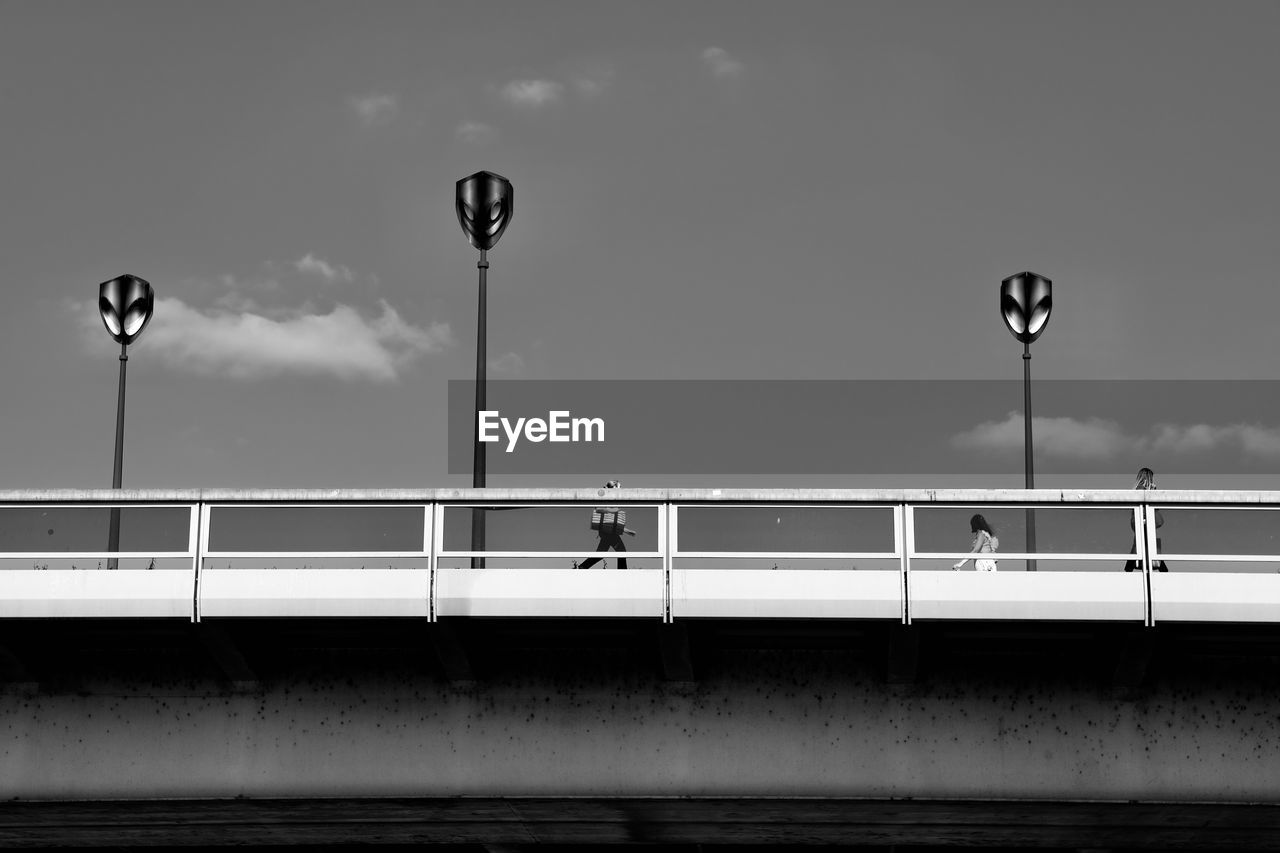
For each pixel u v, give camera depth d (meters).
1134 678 19.31
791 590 18.39
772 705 19.72
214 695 19.94
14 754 19.88
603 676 19.84
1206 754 19.48
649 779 19.58
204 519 18.94
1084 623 18.48
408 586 18.56
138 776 19.80
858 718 19.66
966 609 18.30
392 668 19.94
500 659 19.92
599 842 23.78
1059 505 18.73
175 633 19.66
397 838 23.47
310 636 19.84
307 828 22.36
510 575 18.53
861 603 18.33
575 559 18.84
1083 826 21.41
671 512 18.75
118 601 18.58
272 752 19.80
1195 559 18.59
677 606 18.41
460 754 19.72
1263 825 20.81
